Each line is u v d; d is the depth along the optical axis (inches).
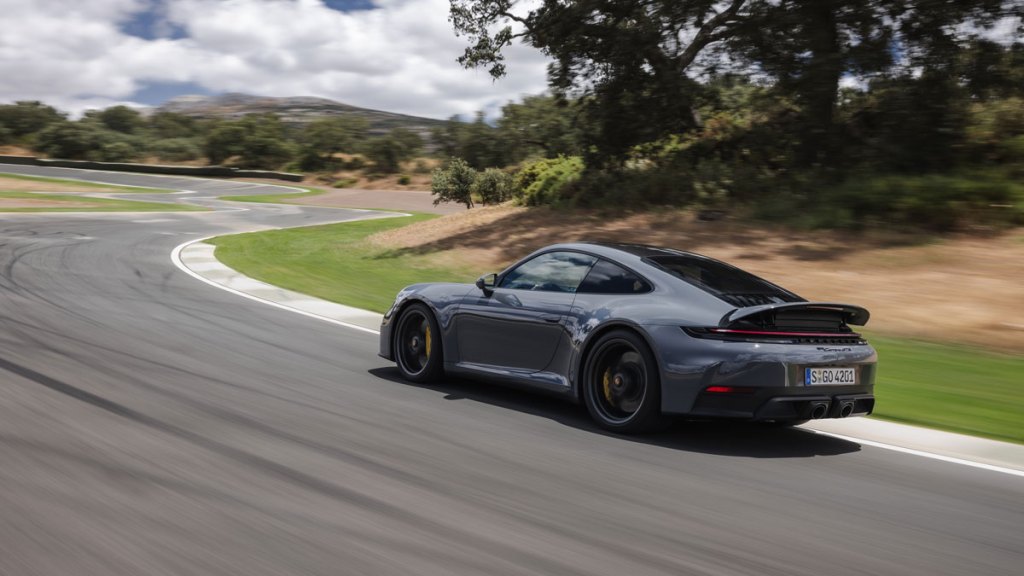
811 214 655.8
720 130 944.9
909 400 254.2
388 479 147.3
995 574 118.6
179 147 4360.2
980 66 755.4
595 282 210.5
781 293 205.2
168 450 156.9
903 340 364.5
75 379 216.5
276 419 187.6
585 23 892.0
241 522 121.2
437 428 188.9
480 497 140.2
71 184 2667.3
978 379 289.3
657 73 890.7
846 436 206.2
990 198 584.1
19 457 146.7
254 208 1935.3
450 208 2231.8
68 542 110.7
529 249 708.0
